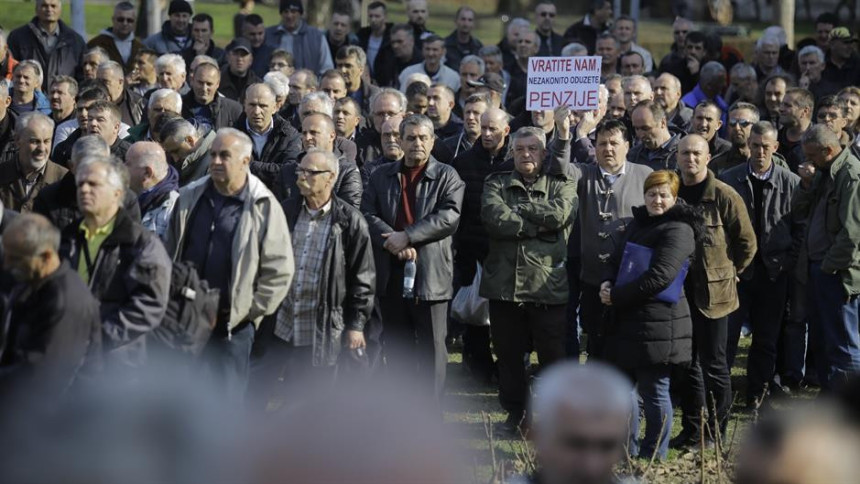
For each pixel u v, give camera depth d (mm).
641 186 13688
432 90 17609
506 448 12406
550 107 15438
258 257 10883
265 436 2430
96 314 8867
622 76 21750
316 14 39312
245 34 24562
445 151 16281
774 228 14500
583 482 4129
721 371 12828
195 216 11062
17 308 8570
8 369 8367
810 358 16219
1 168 13312
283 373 11898
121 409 2822
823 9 48500
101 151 11555
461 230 15227
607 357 12070
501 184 13141
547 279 12898
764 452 3541
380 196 13422
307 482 2381
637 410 12109
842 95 17125
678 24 26688
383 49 24859
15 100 18625
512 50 25516
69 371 8461
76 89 17453
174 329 9945
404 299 13172
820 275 13875
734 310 13312
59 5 22797
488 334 15828
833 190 13695
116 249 9695
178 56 18531
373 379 2732
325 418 2436
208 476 2596
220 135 10906
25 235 8445
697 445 12711
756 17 47844
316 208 12031
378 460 2395
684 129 18141
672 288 11711
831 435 3494
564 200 12852
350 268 12031
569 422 4090
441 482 2396
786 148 17203
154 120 15008
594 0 27578
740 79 21078
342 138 15648
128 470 2723
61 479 2783
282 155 15352
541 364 13180
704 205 12781
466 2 50438
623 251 11938
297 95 18938
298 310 11852
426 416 2461
